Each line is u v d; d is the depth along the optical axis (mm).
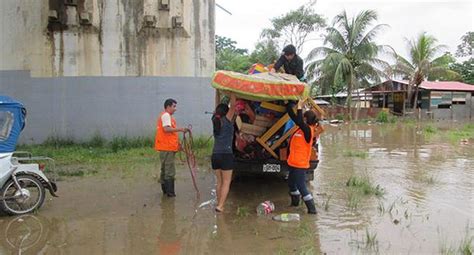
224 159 6797
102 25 13500
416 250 5156
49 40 13312
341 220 6406
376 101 42594
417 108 38312
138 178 9289
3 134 6414
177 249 5223
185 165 10828
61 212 6758
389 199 7668
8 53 13195
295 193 7176
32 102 13359
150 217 6527
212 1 14148
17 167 6613
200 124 14156
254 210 6957
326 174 10055
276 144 7605
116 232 5832
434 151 14586
